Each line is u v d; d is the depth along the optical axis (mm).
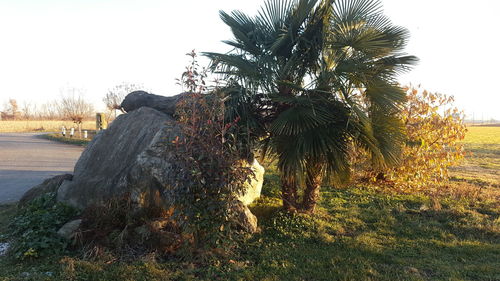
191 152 4438
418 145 8648
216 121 4809
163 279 4145
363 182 9133
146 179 5258
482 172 12180
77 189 6383
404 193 8414
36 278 4141
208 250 4684
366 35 5355
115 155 6547
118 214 5234
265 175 10141
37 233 5023
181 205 4590
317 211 6684
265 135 5945
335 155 5355
